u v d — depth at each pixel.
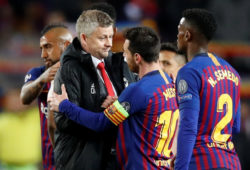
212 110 12.99
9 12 43.59
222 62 13.55
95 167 13.58
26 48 37.25
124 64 14.54
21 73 34.81
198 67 13.04
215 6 39.66
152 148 13.48
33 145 25.14
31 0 45.25
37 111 25.45
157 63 13.87
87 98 13.64
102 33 13.43
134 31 13.75
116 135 14.02
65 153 13.80
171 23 41.03
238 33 39.00
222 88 13.17
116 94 14.29
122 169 13.75
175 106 13.89
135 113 13.48
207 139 13.01
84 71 13.66
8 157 24.77
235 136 28.27
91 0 40.94
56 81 13.88
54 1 44.03
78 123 13.29
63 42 15.81
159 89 13.52
